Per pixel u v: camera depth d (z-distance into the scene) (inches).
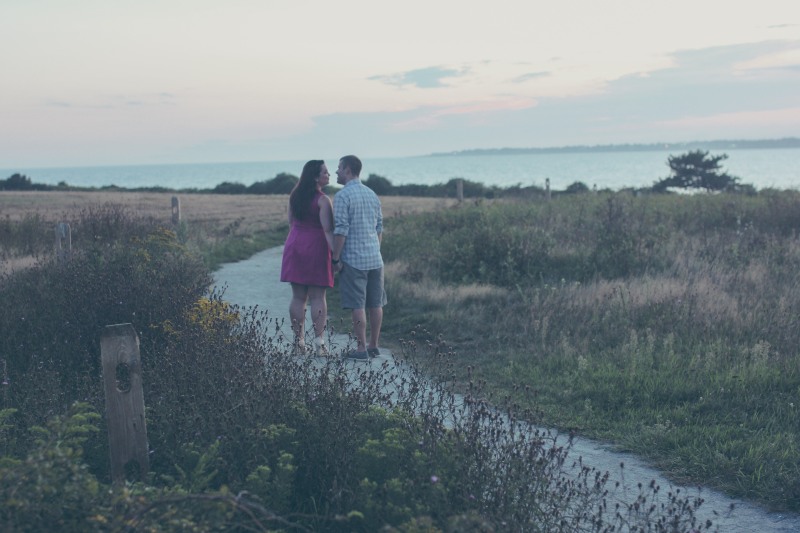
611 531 140.0
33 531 110.4
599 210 677.3
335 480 143.6
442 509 132.6
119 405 146.9
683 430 217.3
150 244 410.9
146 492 126.2
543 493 147.4
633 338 295.9
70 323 269.7
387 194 2070.6
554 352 305.0
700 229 615.2
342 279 302.8
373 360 308.7
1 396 203.6
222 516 112.9
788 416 223.5
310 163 309.7
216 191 2348.7
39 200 1573.6
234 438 154.2
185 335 233.3
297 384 192.4
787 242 509.4
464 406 183.6
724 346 287.9
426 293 427.8
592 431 226.4
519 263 472.4
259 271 601.9
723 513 170.4
